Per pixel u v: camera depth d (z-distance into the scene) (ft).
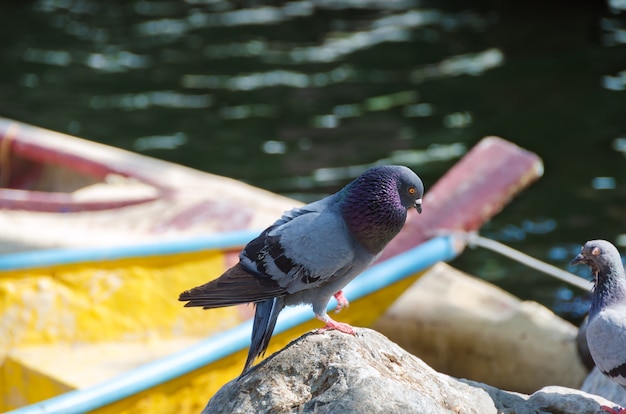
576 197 58.90
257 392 20.04
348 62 83.82
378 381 19.29
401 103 74.64
